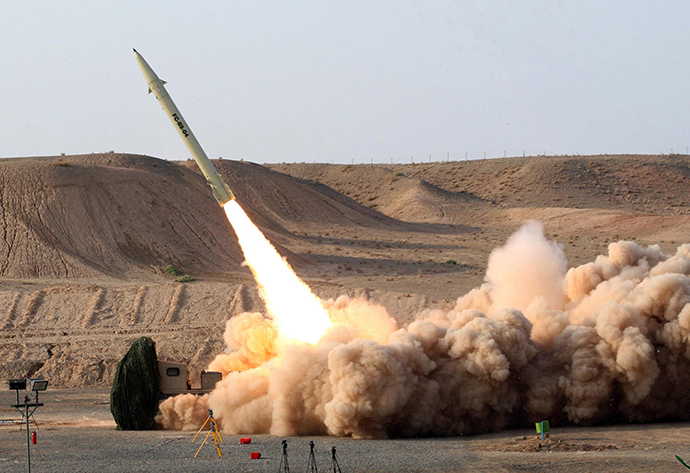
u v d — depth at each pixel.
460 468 66.19
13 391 126.00
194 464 68.25
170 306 172.12
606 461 67.50
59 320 165.12
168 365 90.88
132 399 88.38
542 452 72.00
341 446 75.69
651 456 69.12
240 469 66.06
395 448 74.56
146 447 76.12
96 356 140.50
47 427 91.44
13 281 193.62
